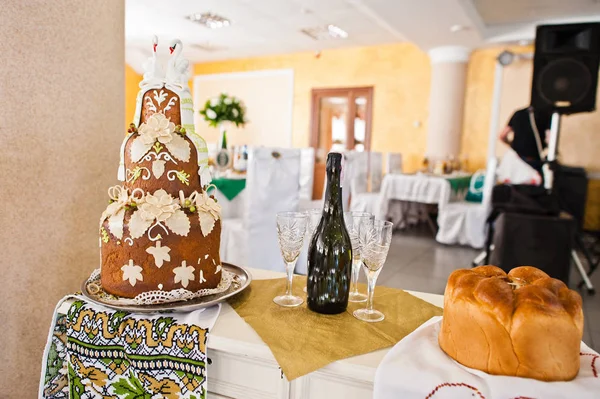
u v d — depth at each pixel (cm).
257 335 79
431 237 500
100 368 84
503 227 290
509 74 629
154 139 88
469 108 656
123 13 143
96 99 132
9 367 114
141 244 84
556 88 309
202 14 556
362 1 453
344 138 744
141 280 85
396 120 698
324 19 565
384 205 473
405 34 568
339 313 91
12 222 111
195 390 78
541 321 59
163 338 80
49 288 122
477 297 64
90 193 133
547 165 320
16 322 115
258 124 826
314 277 90
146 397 82
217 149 388
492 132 643
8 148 108
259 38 667
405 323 87
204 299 90
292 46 714
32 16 110
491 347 62
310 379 75
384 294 106
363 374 69
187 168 91
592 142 589
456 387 61
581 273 319
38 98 114
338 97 744
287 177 277
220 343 77
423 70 673
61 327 94
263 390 79
